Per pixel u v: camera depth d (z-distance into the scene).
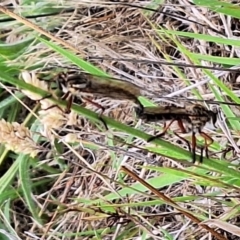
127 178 0.24
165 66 0.25
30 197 0.27
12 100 0.28
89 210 0.20
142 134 0.13
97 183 0.25
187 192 0.23
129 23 0.27
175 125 0.18
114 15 0.27
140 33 0.27
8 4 0.28
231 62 0.19
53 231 0.25
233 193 0.20
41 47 0.26
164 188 0.24
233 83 0.23
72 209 0.21
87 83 0.12
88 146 0.24
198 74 0.23
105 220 0.24
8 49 0.26
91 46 0.26
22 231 0.28
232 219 0.21
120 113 0.25
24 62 0.26
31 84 0.11
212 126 0.21
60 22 0.27
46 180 0.28
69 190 0.27
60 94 0.12
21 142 0.13
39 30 0.17
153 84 0.25
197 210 0.22
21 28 0.27
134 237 0.23
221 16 0.23
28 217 0.28
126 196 0.23
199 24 0.23
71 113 0.12
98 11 0.28
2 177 0.27
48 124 0.12
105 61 0.26
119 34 0.27
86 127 0.22
